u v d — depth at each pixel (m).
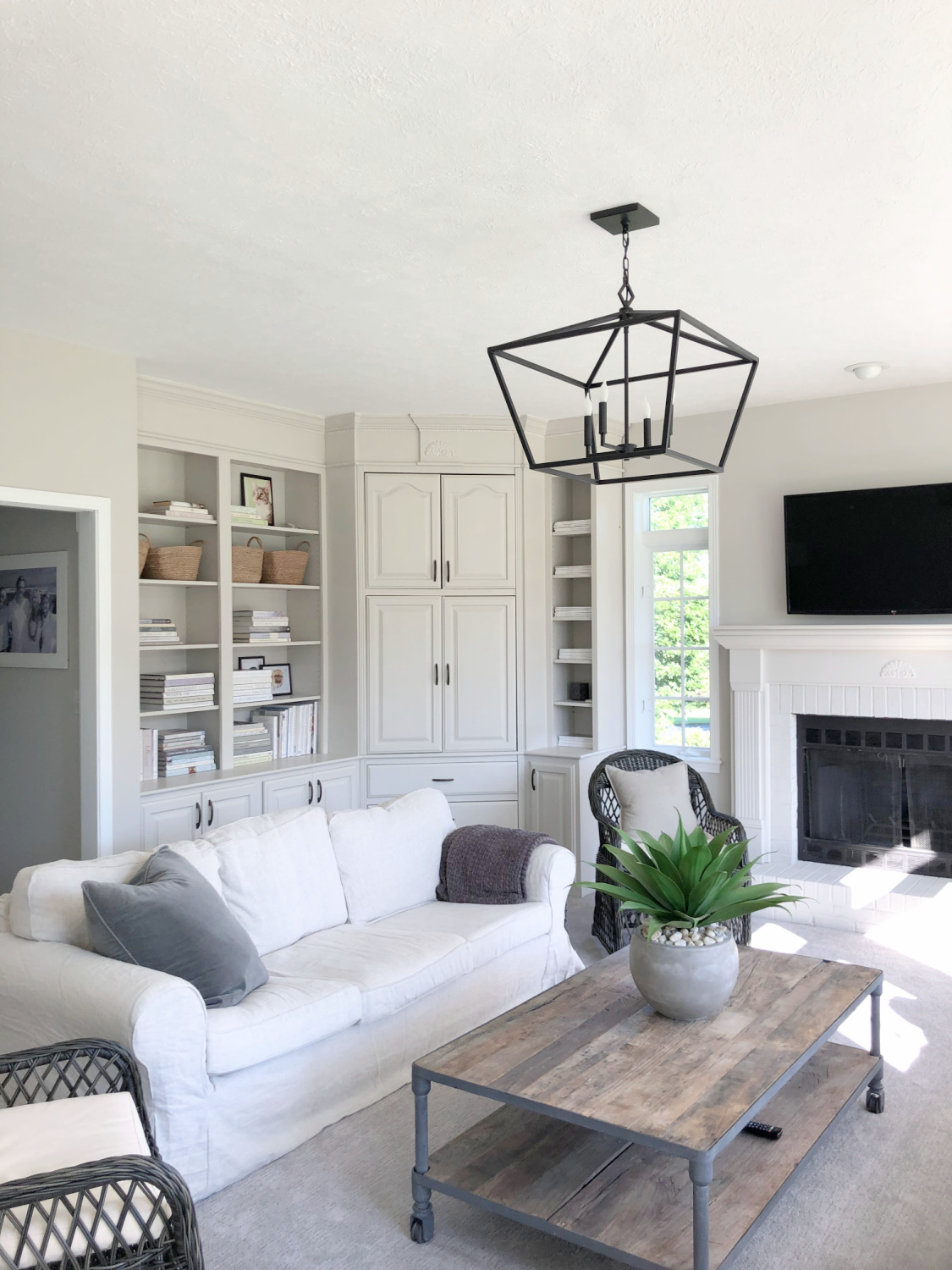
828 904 4.71
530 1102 2.12
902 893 4.57
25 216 2.80
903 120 2.30
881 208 2.79
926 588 4.77
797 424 5.20
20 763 4.81
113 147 2.41
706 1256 1.91
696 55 2.03
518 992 3.62
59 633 4.64
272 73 2.09
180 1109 2.42
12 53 2.01
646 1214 2.12
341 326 3.83
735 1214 2.11
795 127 2.33
